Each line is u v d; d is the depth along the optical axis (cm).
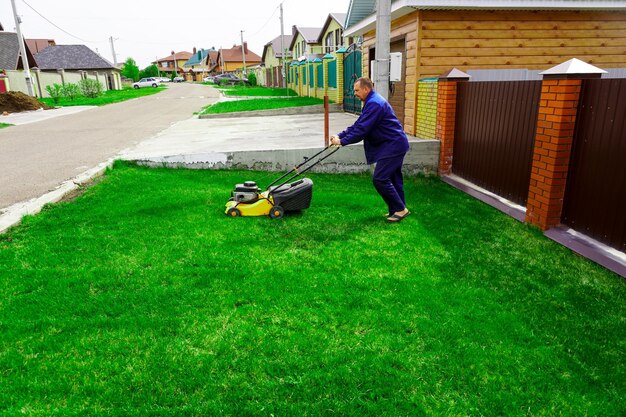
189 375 260
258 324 312
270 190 538
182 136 1120
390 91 1056
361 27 1179
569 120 461
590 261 425
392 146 502
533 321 324
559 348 294
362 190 682
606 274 398
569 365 278
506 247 459
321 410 237
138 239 457
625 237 414
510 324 318
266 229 496
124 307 328
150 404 239
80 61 5306
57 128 1471
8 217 502
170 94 3997
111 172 728
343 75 1722
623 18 904
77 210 543
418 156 784
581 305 348
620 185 416
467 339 299
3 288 354
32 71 3438
